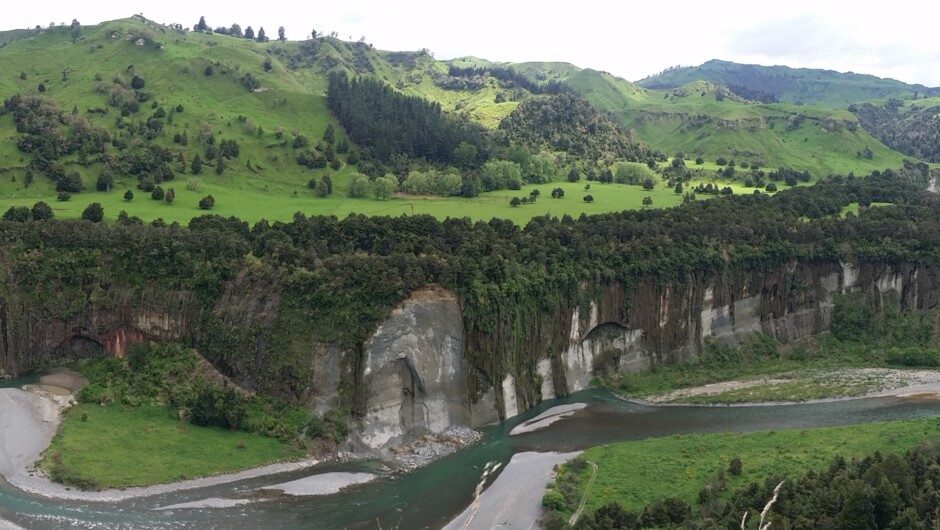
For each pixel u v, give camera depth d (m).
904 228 167.62
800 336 157.88
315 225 138.62
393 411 109.69
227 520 84.31
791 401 129.25
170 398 111.56
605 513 80.38
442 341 115.38
